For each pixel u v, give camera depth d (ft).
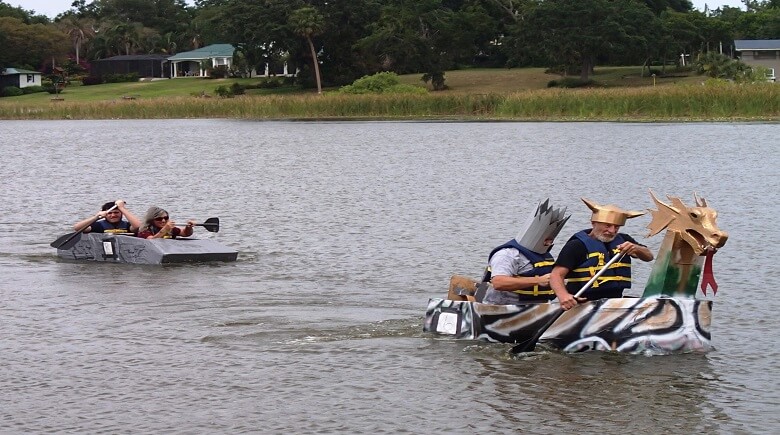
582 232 39.24
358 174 116.88
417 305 47.75
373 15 402.52
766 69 311.47
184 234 62.69
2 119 309.22
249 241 68.03
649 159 126.41
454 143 165.48
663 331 38.73
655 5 432.25
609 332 38.91
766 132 167.43
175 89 426.51
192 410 33.09
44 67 495.41
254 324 44.09
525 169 118.42
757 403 33.35
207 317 45.52
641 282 52.60
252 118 289.33
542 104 237.66
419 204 87.04
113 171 127.03
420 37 386.52
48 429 31.45
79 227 61.98
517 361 38.01
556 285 38.78
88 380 36.29
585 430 31.19
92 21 574.56
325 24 384.27
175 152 159.02
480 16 408.87
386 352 39.45
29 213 86.07
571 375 36.27
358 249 63.93
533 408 33.06
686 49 403.75
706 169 112.16
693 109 216.33
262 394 34.65
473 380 35.86
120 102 312.71
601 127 196.24
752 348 39.47
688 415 32.35
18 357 39.29
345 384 35.63
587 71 369.50
